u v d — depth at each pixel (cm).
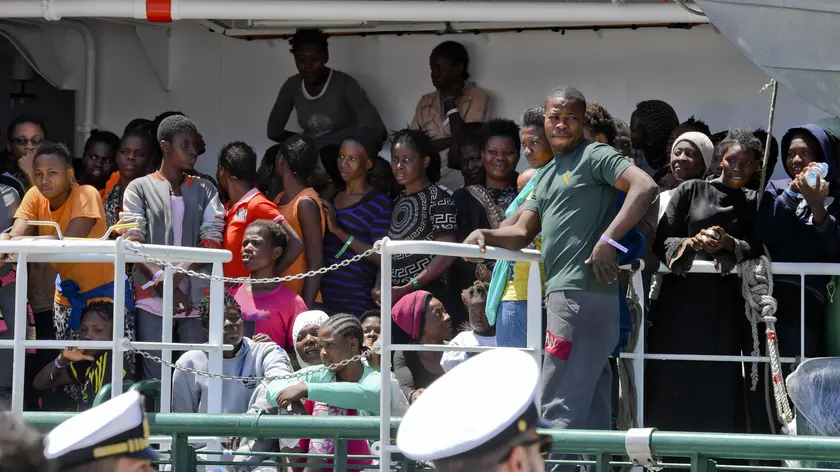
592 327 957
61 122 1777
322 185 1527
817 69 997
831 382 955
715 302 1112
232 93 1708
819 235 1111
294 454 953
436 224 1388
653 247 1117
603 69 1575
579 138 987
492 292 1053
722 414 1106
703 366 1110
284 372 1145
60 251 979
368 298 1425
